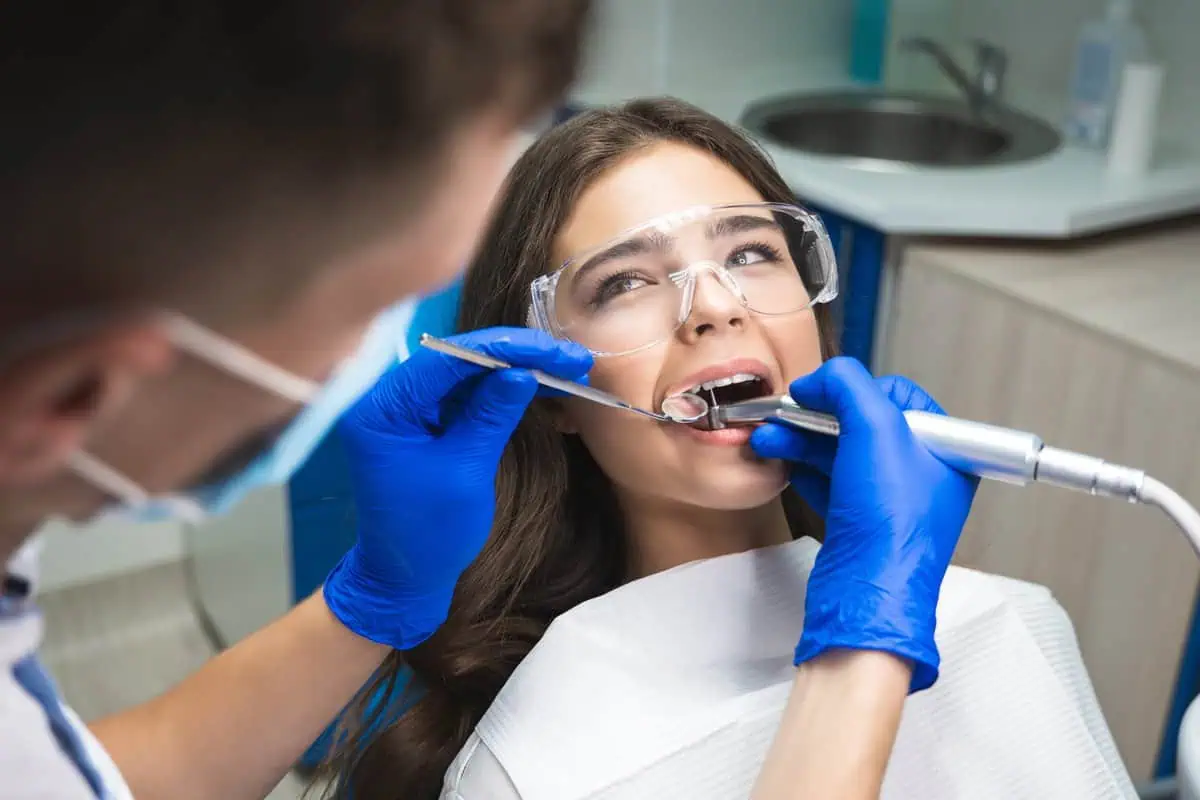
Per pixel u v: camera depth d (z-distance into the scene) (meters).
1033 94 2.60
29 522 0.47
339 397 0.55
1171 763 1.70
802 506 1.18
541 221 1.04
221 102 0.35
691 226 0.99
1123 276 1.84
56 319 0.36
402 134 0.37
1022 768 0.98
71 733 0.63
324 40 0.34
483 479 0.89
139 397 0.41
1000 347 1.82
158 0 0.33
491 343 0.84
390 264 0.41
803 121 2.59
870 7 2.76
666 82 2.72
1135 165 2.14
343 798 1.16
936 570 0.80
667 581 1.01
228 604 2.30
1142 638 1.67
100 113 0.34
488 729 0.96
